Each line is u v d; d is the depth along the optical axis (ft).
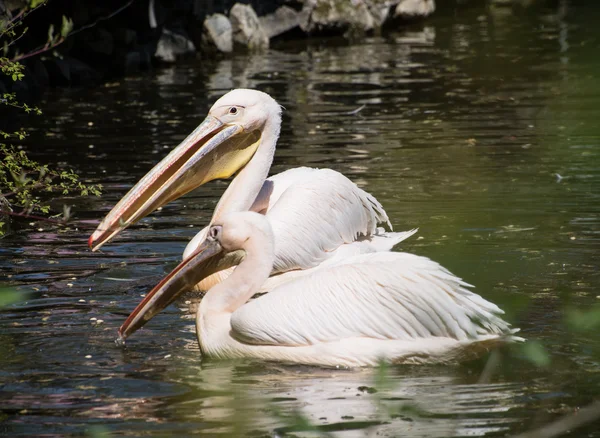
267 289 37.29
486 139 62.75
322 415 24.50
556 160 56.24
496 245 40.63
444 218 44.73
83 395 26.40
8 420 24.56
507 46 108.37
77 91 86.33
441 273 28.91
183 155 39.75
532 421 23.65
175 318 34.30
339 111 74.79
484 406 24.82
